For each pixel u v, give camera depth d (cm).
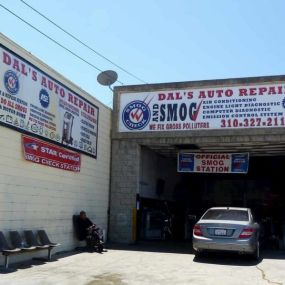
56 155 1326
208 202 2725
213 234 1202
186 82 1695
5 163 1070
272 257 1333
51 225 1282
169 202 2238
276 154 1911
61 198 1349
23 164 1148
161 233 1975
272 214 2325
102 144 1695
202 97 1670
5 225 1062
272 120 1580
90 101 1591
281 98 1580
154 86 1741
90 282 873
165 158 2189
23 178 1146
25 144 1155
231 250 1184
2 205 1052
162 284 874
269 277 977
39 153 1226
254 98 1609
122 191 1738
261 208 2653
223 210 1314
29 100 1181
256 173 2639
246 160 1812
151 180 1950
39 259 1160
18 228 1115
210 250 1212
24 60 1159
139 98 1755
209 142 1647
